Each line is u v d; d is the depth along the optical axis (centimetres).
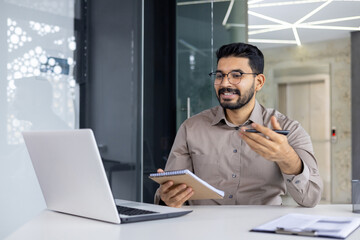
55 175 113
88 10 284
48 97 259
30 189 245
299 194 134
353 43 555
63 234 92
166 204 131
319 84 608
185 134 174
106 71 296
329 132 600
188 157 175
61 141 104
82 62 279
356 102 552
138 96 320
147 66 342
